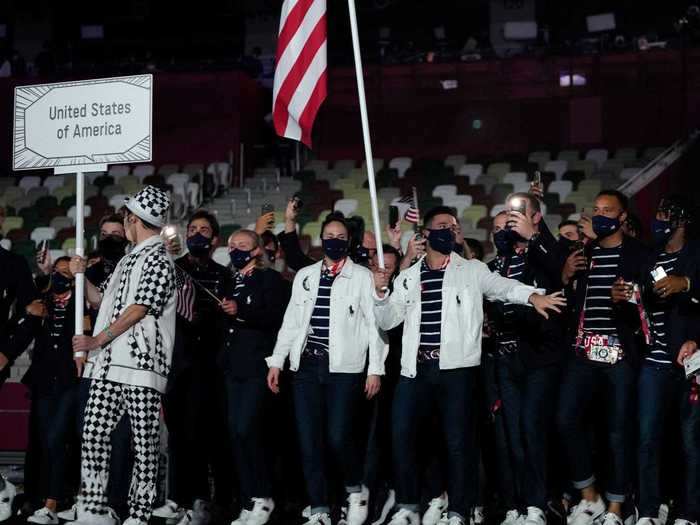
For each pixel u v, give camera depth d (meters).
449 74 26.70
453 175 24.44
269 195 24.31
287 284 9.09
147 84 8.35
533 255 8.15
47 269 9.45
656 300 7.80
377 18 35.09
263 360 8.72
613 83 25.75
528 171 24.30
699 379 7.55
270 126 27.88
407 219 9.41
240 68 26.88
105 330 7.53
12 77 27.19
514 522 8.27
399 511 8.09
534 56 26.27
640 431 7.73
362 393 8.64
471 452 8.02
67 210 23.84
